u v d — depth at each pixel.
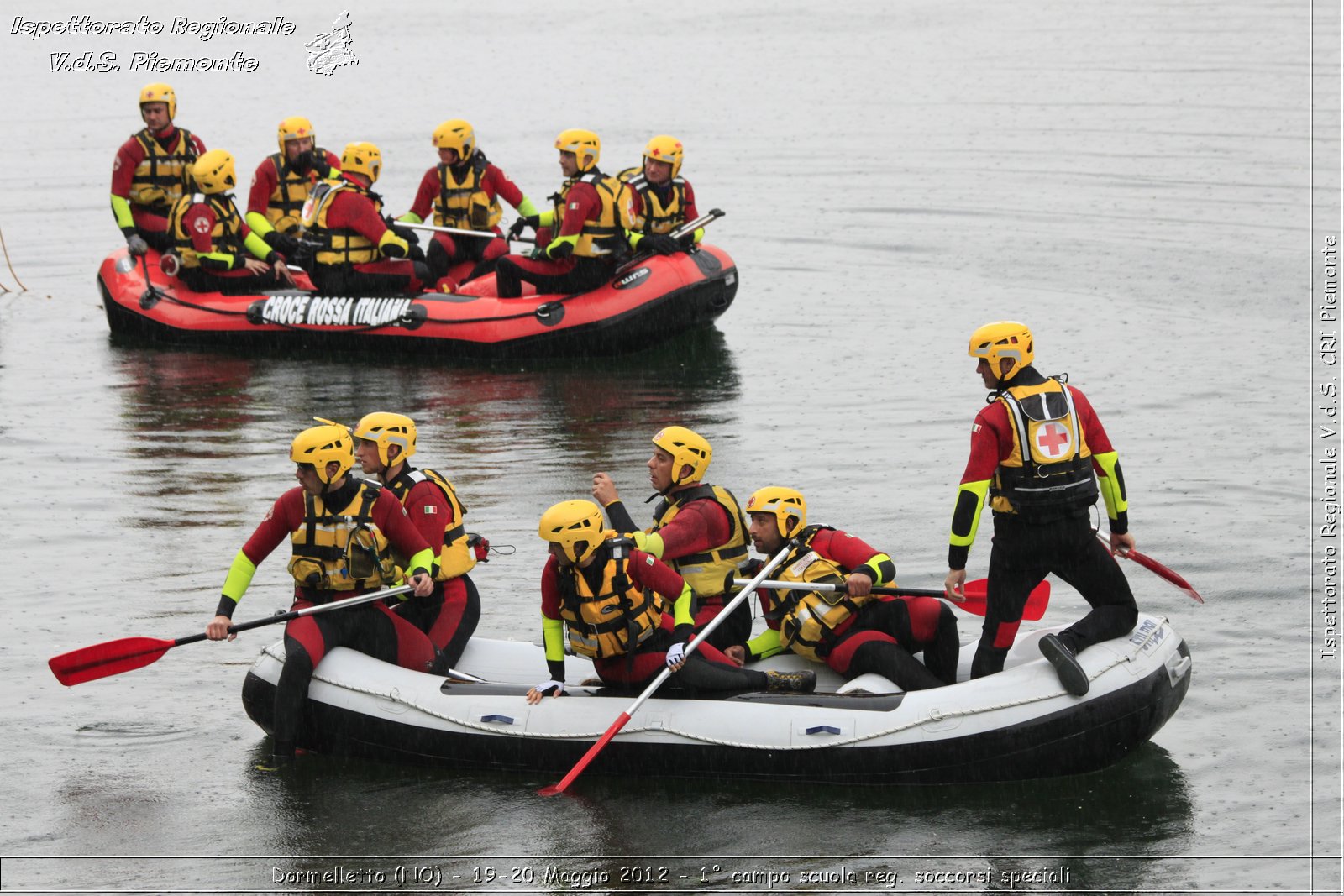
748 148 62.47
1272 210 49.50
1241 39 82.06
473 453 29.97
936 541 24.48
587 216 36.72
